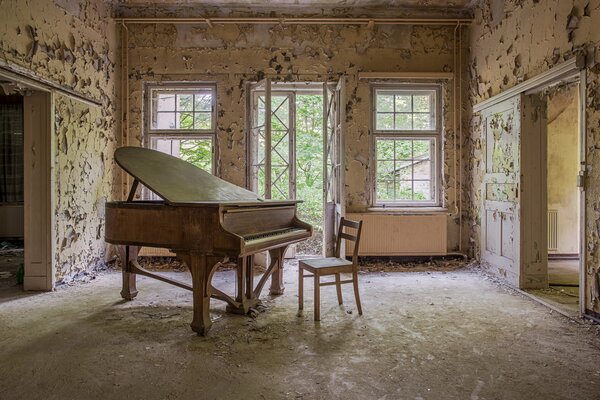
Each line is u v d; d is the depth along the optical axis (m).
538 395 1.94
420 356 2.38
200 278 2.70
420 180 5.44
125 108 5.25
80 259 4.42
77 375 2.14
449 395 1.93
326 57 5.25
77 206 4.34
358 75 5.22
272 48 5.25
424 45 5.29
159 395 1.93
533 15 3.73
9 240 7.02
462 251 5.31
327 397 1.91
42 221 3.87
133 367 2.23
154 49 5.23
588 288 3.02
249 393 1.95
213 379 2.09
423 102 5.43
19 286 4.06
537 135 3.91
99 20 4.78
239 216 2.86
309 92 5.61
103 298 3.63
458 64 5.27
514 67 4.09
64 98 4.07
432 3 5.06
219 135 5.25
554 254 5.57
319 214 8.00
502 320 3.03
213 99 5.30
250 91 5.28
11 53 3.28
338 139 5.08
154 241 2.80
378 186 5.41
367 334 2.73
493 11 4.56
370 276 4.57
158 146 5.63
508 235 4.17
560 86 3.62
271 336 2.69
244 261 3.18
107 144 5.00
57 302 3.50
